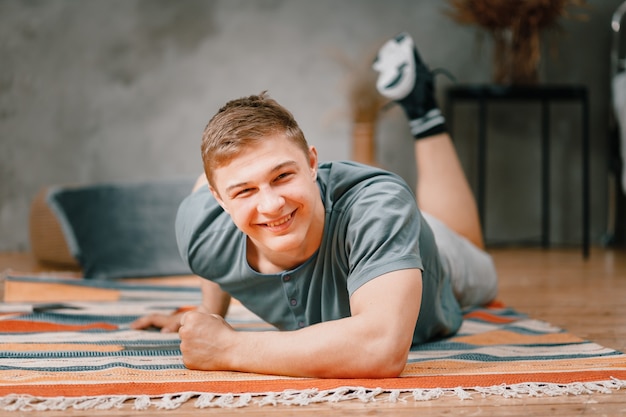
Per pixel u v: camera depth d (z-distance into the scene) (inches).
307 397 52.2
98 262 127.3
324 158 188.5
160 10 185.3
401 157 189.8
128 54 184.7
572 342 74.0
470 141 190.5
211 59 186.9
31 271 137.3
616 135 182.2
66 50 183.3
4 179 182.7
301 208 54.2
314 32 188.2
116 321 86.2
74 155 184.4
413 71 113.3
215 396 52.7
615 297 109.5
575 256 167.5
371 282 56.0
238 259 62.4
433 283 69.2
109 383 55.0
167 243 131.6
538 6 167.3
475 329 82.2
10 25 181.9
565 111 191.9
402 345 55.3
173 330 78.5
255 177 52.7
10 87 182.2
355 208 58.5
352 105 170.4
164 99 185.9
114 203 132.6
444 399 52.8
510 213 192.7
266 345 57.3
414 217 59.5
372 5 188.7
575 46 192.4
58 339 74.0
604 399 53.1
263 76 187.8
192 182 138.3
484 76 190.4
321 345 55.2
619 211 194.2
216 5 186.4
